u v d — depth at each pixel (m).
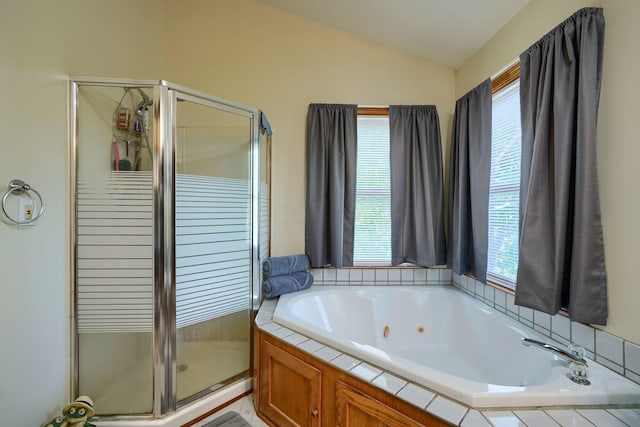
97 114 1.50
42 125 1.30
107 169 1.50
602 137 1.18
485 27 1.88
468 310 2.00
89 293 1.50
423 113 2.33
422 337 2.19
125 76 1.89
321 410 1.28
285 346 1.46
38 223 1.29
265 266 2.12
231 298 1.83
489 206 2.00
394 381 1.10
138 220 1.51
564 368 1.18
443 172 2.38
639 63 1.05
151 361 1.53
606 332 1.17
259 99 2.38
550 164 1.35
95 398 1.51
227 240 1.81
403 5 1.91
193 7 2.36
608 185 1.16
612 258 1.14
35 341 1.28
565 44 1.28
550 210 1.34
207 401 1.63
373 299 2.22
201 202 1.68
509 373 1.56
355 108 2.34
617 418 0.93
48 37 1.33
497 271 1.92
